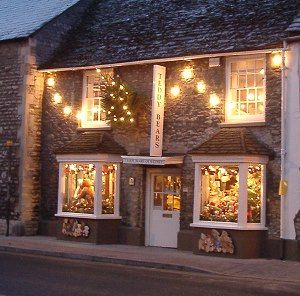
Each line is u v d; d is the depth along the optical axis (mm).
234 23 16375
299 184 14391
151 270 13125
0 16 21141
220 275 12570
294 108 14586
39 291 9773
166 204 16875
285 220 14547
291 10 15695
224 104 15812
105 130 17766
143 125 17062
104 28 19297
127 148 17344
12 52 19266
